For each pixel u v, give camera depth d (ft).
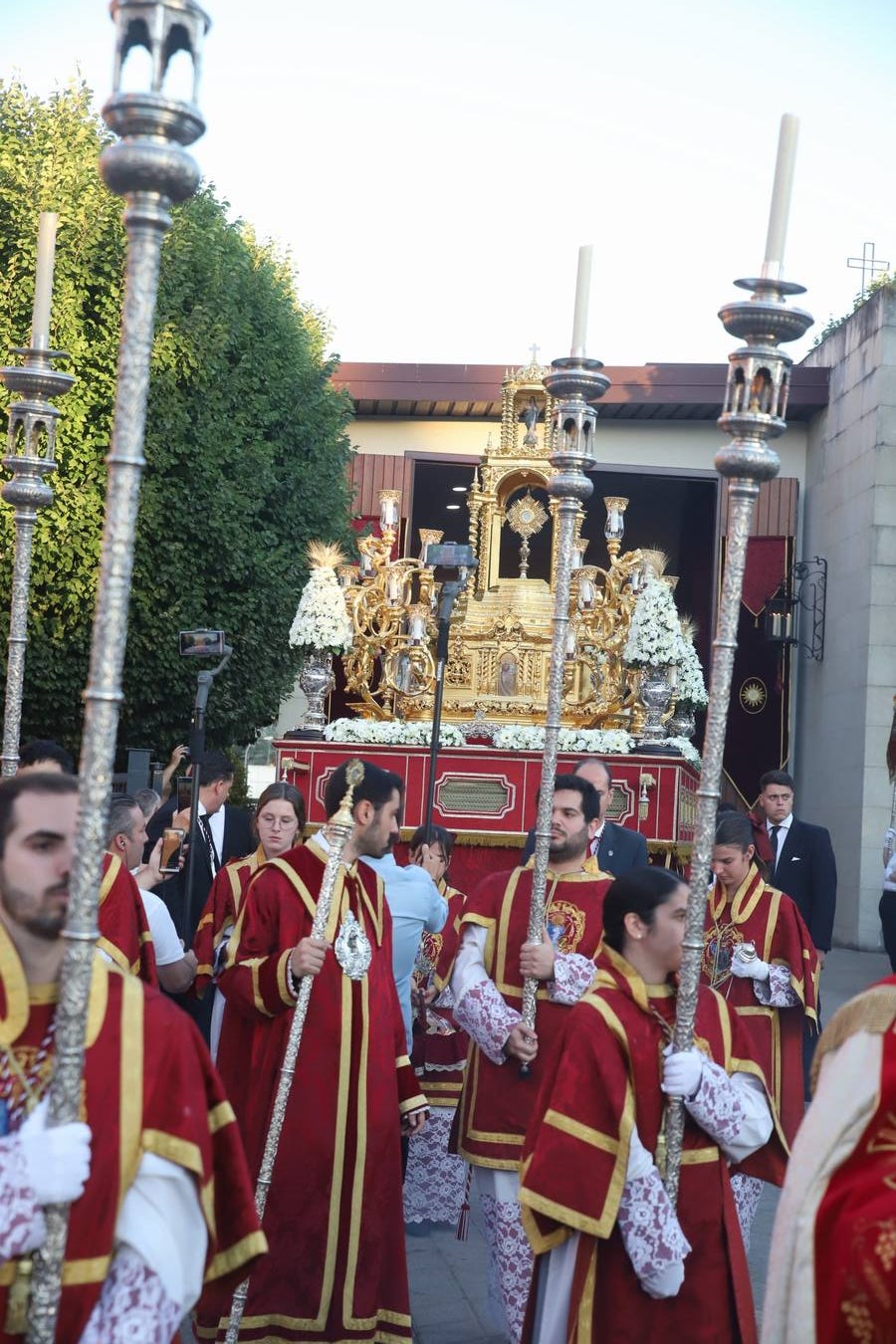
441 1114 24.35
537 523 46.29
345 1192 16.58
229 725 63.16
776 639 79.82
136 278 8.10
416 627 44.73
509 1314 16.87
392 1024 17.49
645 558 44.24
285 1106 15.69
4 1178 7.55
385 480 81.20
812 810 80.28
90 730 7.77
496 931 17.92
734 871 21.81
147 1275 8.14
